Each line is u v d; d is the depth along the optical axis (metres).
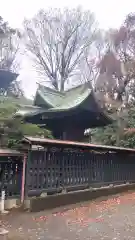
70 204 9.70
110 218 7.72
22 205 8.22
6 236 5.69
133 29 32.69
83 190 10.73
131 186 14.41
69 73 36.34
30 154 8.64
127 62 30.64
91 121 18.98
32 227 6.50
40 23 35.59
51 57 36.09
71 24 35.94
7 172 8.22
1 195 7.93
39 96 18.92
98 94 29.94
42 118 16.23
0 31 28.78
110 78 31.16
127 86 30.31
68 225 6.82
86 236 5.87
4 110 10.82
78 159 10.94
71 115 17.05
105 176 12.55
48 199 8.78
